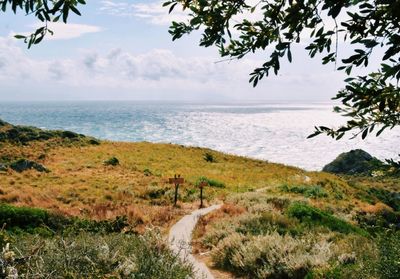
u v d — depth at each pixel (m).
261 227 15.32
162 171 41.38
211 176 39.78
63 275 5.27
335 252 11.27
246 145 120.88
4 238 5.67
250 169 49.25
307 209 18.23
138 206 23.41
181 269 7.70
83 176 34.66
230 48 2.92
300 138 145.38
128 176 36.44
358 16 2.36
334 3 2.23
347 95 2.54
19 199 23.66
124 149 54.56
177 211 22.25
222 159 54.97
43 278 4.88
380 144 133.00
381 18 2.29
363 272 8.77
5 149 48.66
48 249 5.92
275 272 10.97
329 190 35.69
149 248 7.52
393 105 2.53
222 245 12.99
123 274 6.49
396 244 8.68
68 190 27.69
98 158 46.38
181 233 16.75
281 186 34.09
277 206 22.38
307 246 12.21
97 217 19.05
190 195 28.52
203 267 12.17
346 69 2.46
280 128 194.88
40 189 28.14
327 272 9.36
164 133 157.12
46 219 14.34
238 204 22.27
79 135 60.44
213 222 17.16
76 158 46.03
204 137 143.50
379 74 2.45
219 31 2.79
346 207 29.66
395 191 43.72
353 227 17.50
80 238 7.36
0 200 23.36
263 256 11.78
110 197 27.00
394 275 8.10
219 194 29.83
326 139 142.62
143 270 6.81
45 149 51.56
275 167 51.69
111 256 6.96
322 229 15.99
